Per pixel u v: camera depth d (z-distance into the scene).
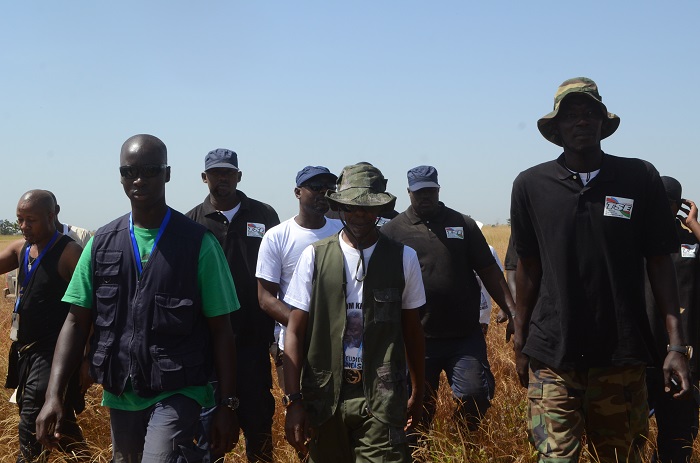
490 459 5.29
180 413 3.82
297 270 4.14
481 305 7.02
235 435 4.02
